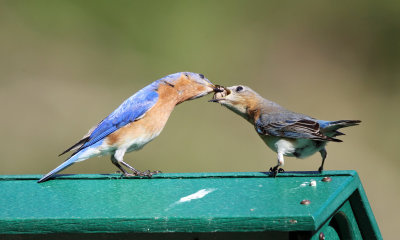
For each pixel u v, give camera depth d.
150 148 15.89
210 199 7.46
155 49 18.11
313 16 19.02
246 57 18.08
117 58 17.77
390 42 18.48
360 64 18.08
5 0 18.42
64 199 7.70
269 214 6.75
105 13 18.55
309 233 6.80
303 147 9.37
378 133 16.61
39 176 8.78
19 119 16.09
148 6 18.70
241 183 8.16
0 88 16.64
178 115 16.66
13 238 7.30
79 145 9.18
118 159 9.16
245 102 10.37
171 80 9.52
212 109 16.86
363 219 8.07
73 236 7.32
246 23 18.84
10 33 17.92
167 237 7.30
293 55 18.22
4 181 8.63
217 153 15.77
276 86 17.58
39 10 18.36
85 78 17.16
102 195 7.84
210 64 17.84
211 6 19.00
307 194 7.47
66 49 17.77
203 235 7.25
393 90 17.69
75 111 16.30
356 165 15.66
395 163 15.65
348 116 16.92
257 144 16.05
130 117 9.18
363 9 19.09
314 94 17.31
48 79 17.03
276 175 8.41
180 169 15.57
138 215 6.91
